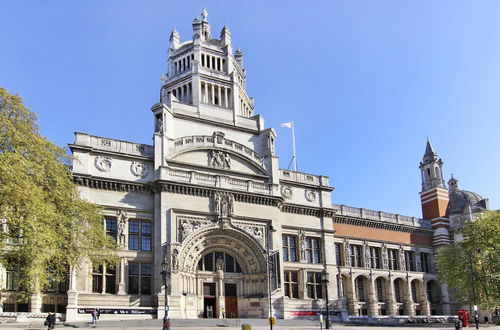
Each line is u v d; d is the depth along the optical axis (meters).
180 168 62.56
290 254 69.19
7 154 34.00
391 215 85.44
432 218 91.19
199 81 71.94
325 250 71.50
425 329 54.50
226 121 69.75
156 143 60.72
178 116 65.19
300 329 48.97
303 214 71.56
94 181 56.53
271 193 66.31
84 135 57.62
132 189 58.75
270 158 69.00
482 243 67.75
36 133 39.16
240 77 81.31
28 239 35.19
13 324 45.41
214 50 77.31
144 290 56.78
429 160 94.31
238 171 66.25
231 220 61.97
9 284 50.31
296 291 68.25
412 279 84.19
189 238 58.69
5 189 33.03
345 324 60.59
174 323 50.09
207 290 61.47
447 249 73.19
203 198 61.34
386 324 63.25
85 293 52.78
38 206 35.34
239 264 64.12
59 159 42.19
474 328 59.47
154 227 58.69
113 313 52.47
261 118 71.81
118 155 58.72
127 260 56.47
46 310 52.19
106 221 56.88
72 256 41.34
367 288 78.56
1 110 37.22
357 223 80.31
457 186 101.50
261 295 62.38
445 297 86.81
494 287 66.81
